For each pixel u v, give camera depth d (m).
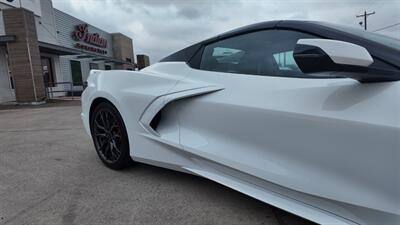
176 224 2.08
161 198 2.46
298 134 1.76
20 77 12.41
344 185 1.61
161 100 2.54
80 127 6.00
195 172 2.39
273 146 1.89
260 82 2.04
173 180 2.82
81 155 3.76
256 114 1.95
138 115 2.74
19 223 2.13
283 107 1.83
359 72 1.44
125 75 2.95
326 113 1.64
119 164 3.04
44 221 2.15
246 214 2.19
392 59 1.55
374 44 1.67
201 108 2.30
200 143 2.31
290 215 2.17
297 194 1.83
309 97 1.75
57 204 2.41
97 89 3.13
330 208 1.71
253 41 2.21
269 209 2.26
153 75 2.73
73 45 21.09
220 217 2.16
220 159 2.17
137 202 2.41
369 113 1.50
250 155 2.01
